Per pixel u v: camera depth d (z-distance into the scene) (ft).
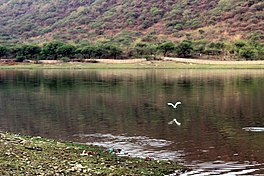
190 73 332.80
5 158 78.59
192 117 138.62
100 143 102.22
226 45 463.01
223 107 158.92
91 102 176.35
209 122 129.49
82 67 419.95
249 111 149.28
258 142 102.73
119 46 513.04
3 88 238.07
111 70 384.27
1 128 122.93
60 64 450.71
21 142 93.20
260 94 194.18
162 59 440.86
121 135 111.55
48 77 314.76
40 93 211.41
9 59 496.64
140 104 169.17
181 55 447.83
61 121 133.39
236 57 428.97
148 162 84.12
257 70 352.49
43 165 75.72
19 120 136.05
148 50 472.85
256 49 435.94
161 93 204.54
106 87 235.81
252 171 79.92
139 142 103.09
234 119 134.31
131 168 78.89
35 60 482.69
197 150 95.20
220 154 91.81
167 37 603.67
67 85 250.16
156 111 151.64
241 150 95.04
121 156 88.89
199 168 81.56
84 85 248.52
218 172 79.25
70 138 108.37
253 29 558.56
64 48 482.69
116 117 139.74
